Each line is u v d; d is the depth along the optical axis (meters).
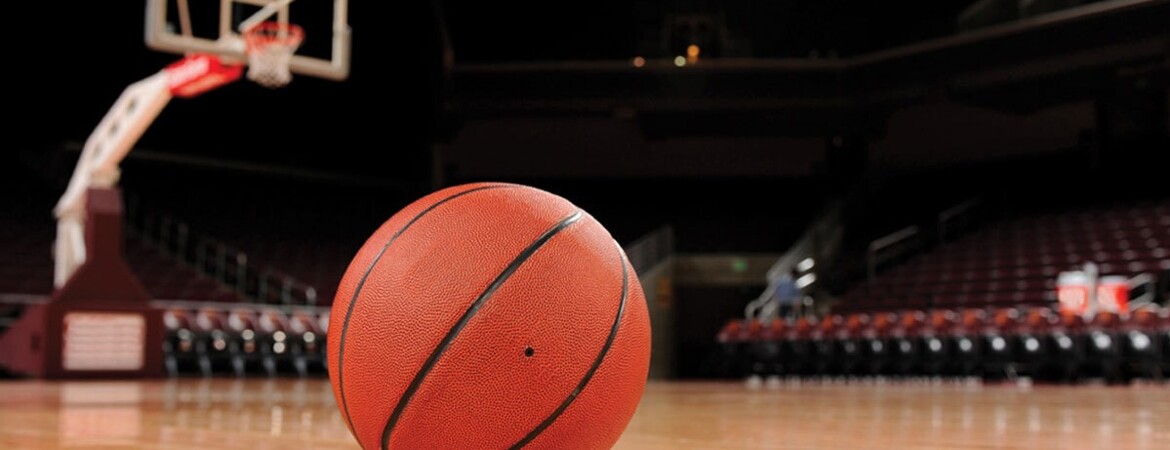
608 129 17.94
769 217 17.75
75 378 10.23
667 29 17.12
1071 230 14.12
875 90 15.90
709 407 5.46
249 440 3.03
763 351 12.98
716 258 16.56
